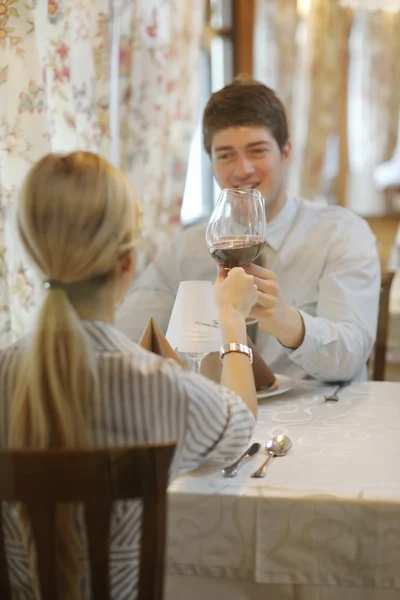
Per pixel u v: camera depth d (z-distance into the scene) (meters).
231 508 0.99
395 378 2.98
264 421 1.31
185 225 3.42
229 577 1.01
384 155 4.89
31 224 0.83
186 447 0.89
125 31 2.74
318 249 1.82
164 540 0.84
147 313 1.71
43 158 0.86
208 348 1.32
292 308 1.51
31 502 0.80
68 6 1.98
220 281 1.28
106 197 0.83
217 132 1.81
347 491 0.98
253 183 1.81
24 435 0.84
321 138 4.68
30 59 1.75
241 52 4.25
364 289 1.75
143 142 2.93
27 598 0.91
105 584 0.83
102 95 2.38
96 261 0.83
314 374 1.56
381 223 4.36
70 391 0.83
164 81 2.95
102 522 0.81
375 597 0.98
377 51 4.72
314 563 0.98
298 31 4.48
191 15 3.14
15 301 1.71
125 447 0.80
